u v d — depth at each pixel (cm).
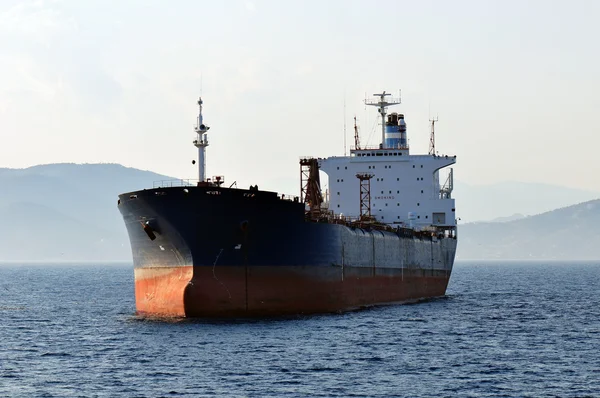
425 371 13988
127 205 19000
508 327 19538
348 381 13188
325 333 17275
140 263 19900
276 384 12938
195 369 13900
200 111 19638
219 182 18838
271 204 18150
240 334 16838
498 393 12619
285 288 18862
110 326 19400
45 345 16862
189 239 17875
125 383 13112
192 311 18362
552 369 14338
